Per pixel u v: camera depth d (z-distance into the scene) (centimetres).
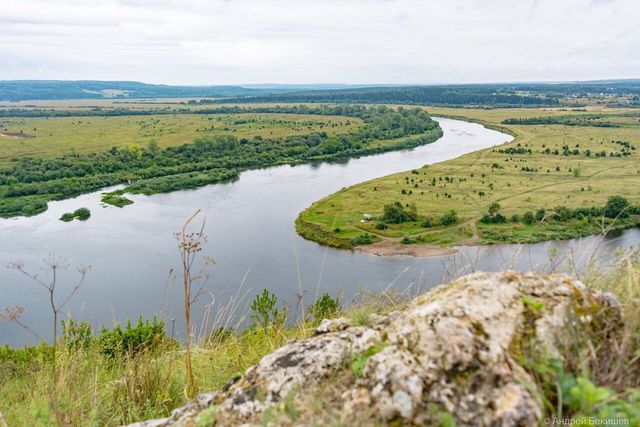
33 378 602
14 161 11181
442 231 6156
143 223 6644
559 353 269
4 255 5347
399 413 252
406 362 274
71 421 380
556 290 312
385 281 4478
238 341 633
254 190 8738
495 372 255
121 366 643
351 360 305
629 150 12669
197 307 3788
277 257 5322
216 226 6494
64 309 4122
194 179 9506
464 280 337
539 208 7019
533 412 236
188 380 444
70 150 12938
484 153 12419
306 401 280
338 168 11038
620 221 5978
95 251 5503
